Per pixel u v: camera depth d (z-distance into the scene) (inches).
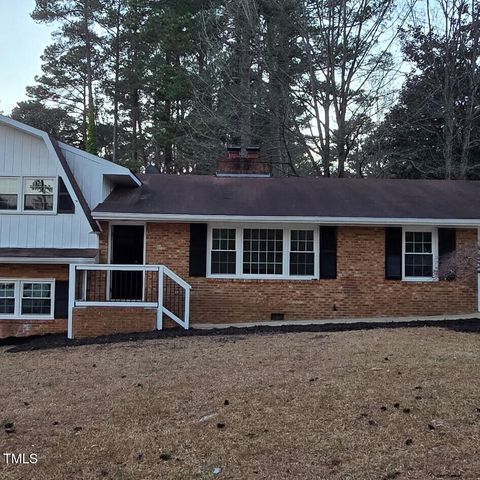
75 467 183.9
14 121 530.9
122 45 1486.2
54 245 534.3
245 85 992.9
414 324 457.1
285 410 229.6
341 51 962.7
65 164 545.3
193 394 260.5
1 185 540.7
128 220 542.9
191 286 550.0
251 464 181.0
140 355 365.1
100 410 244.4
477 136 1008.9
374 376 269.6
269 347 366.0
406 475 167.6
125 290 555.2
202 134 1013.8
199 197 584.4
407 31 1048.2
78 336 479.5
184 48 1177.4
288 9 951.6
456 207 569.9
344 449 189.2
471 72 989.8
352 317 552.1
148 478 173.8
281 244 560.1
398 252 557.9
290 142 1012.5
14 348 447.2
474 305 555.8
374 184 661.3
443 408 221.5
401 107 994.1
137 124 1464.1
